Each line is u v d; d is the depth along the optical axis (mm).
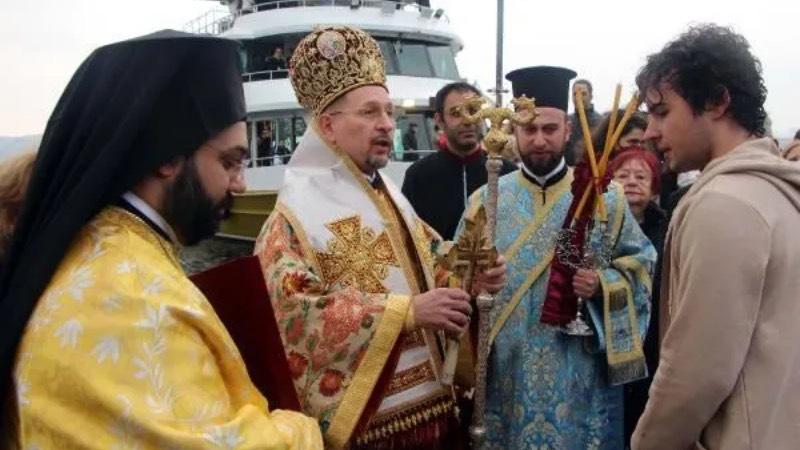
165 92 1258
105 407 1075
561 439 2713
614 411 2859
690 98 1762
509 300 2799
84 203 1170
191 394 1150
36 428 1090
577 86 2861
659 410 1688
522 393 2756
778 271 1619
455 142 4070
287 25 11070
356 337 2006
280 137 10906
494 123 2287
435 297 2049
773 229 1611
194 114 1271
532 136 2826
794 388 1626
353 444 2080
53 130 1261
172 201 1286
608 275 2734
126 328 1121
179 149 1254
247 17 11695
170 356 1147
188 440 1110
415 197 4176
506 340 2789
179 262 1338
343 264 2148
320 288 2096
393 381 2162
